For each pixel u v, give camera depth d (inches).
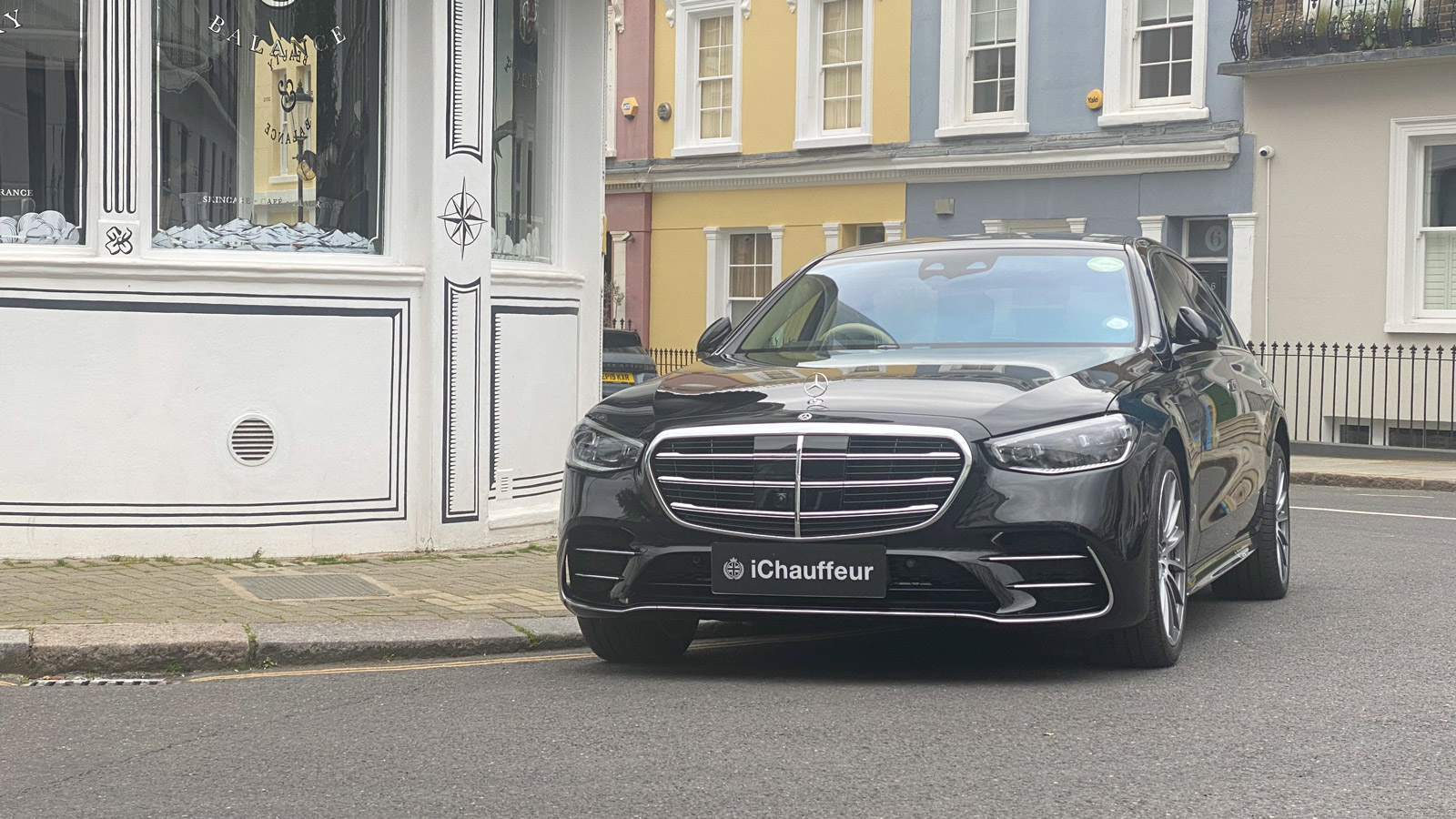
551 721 204.5
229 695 223.5
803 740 192.1
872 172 945.5
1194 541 250.5
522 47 378.9
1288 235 790.5
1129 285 271.6
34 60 319.0
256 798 168.6
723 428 221.9
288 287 331.9
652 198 1058.7
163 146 324.8
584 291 396.5
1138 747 188.1
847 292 283.1
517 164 378.9
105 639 240.8
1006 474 213.8
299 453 334.3
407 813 162.7
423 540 348.2
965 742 190.9
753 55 1002.1
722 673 240.2
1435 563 366.6
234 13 331.3
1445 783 172.9
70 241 321.1
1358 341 769.6
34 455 318.0
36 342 317.1
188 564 320.5
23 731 200.8
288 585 299.6
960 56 914.1
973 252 287.9
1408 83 750.5
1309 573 350.9
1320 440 778.8
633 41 1055.0
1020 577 213.0
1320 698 216.2
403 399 345.1
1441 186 755.4
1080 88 865.5
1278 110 791.7
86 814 163.2
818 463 217.5
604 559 230.1
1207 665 241.0
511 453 366.9
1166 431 230.7
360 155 345.1
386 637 253.3
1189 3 829.2
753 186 1005.8
